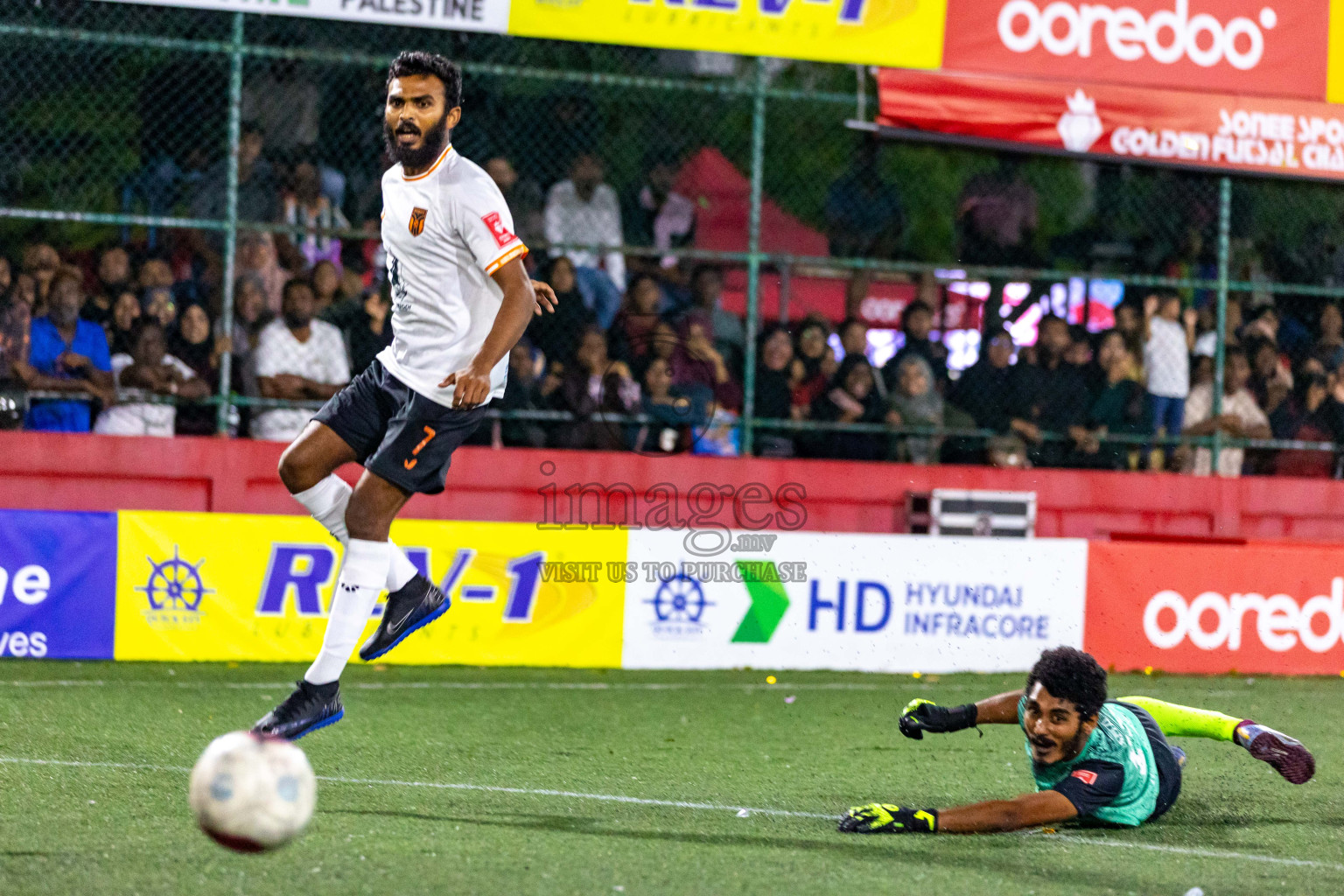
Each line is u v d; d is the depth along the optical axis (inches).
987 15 692.7
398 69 327.9
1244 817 355.6
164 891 260.7
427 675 561.9
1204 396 787.4
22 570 558.9
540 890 269.4
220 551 573.3
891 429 735.1
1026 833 328.2
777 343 733.3
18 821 310.7
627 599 594.2
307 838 302.2
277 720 329.4
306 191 711.1
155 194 711.7
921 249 872.9
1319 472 815.1
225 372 669.9
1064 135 705.0
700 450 724.0
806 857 301.4
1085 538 741.9
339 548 581.9
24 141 705.0
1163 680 611.8
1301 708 547.8
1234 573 632.4
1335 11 728.3
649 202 790.5
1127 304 812.6
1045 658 327.9
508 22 644.7
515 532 586.9
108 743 410.0
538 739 442.3
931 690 570.3
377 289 708.7
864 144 852.6
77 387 660.1
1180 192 836.6
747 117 829.8
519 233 741.3
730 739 453.7
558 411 709.3
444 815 332.2
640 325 720.3
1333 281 831.7
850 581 608.4
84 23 706.2
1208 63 717.9
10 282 666.2
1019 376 765.3
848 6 676.1
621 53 791.1
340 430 346.0
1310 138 729.0
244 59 714.2
